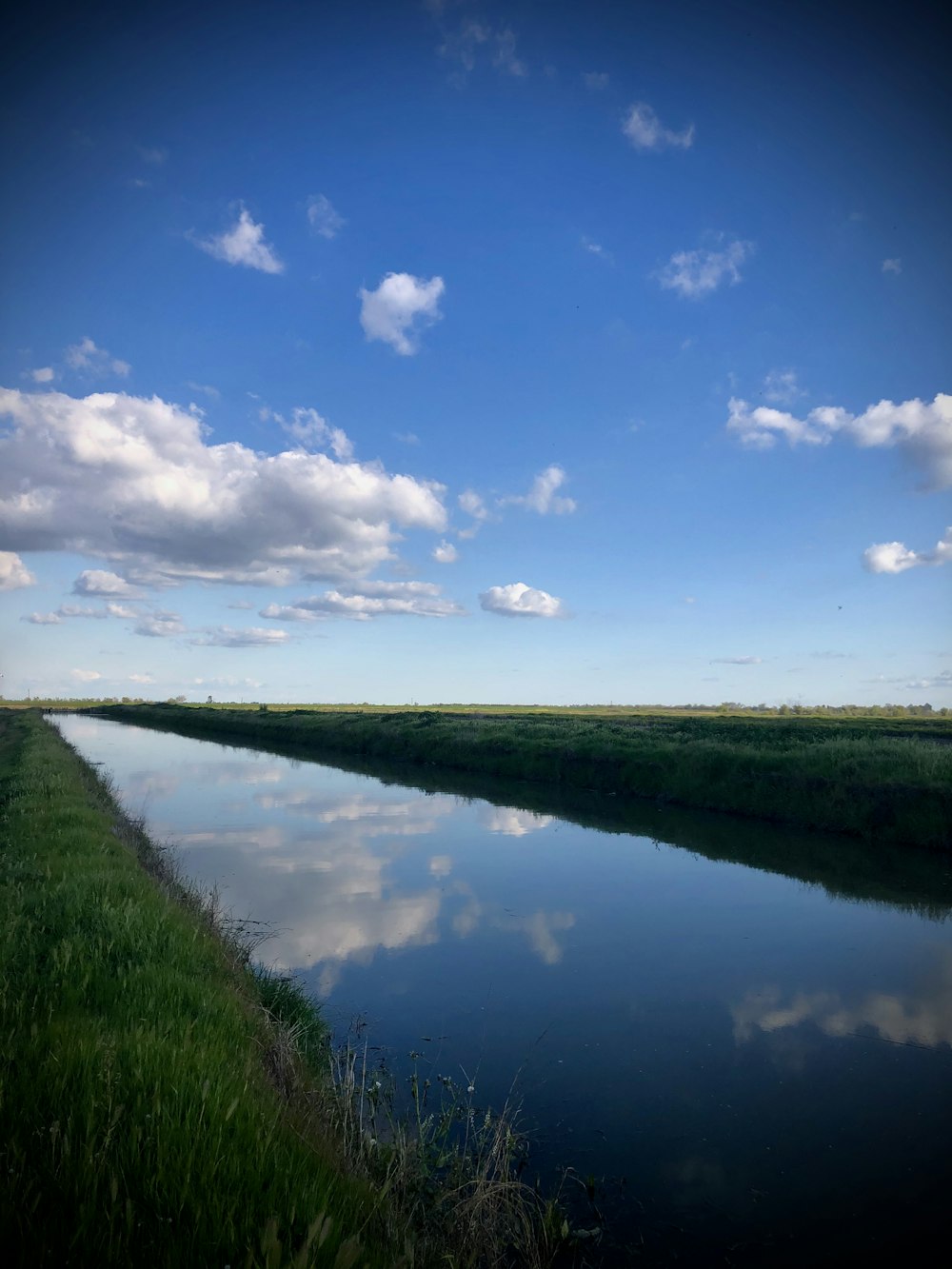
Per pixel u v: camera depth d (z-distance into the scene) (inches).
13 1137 126.5
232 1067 181.0
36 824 473.7
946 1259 167.8
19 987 208.8
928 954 361.1
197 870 513.3
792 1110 227.8
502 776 1080.8
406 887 473.7
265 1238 106.3
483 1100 231.5
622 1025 283.7
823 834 641.6
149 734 2204.7
